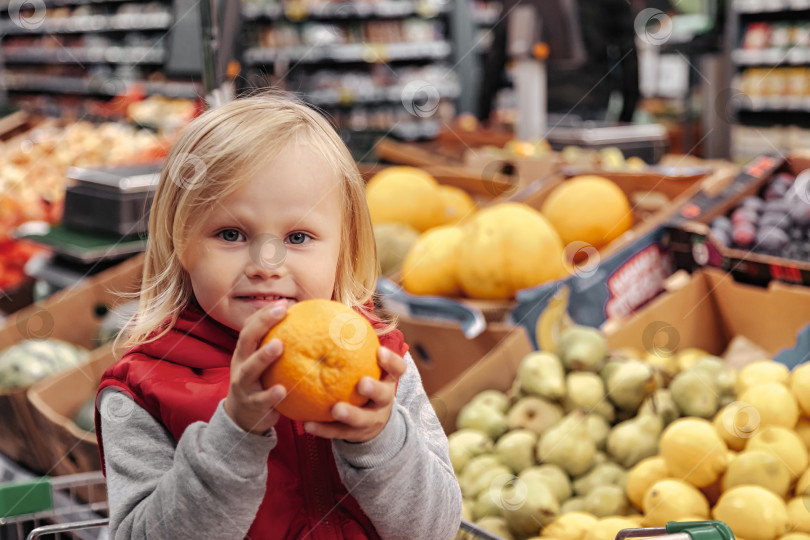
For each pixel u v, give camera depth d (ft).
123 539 2.15
